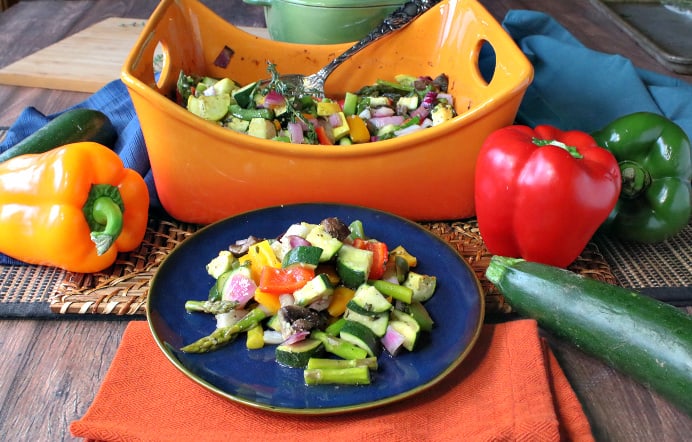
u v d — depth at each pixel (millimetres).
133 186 622
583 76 810
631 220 662
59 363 544
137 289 599
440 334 540
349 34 792
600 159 600
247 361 519
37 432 496
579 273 626
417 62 784
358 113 735
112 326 578
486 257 644
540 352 530
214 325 542
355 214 623
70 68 900
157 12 683
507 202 601
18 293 595
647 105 783
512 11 908
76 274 612
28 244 601
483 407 500
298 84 751
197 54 752
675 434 510
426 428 488
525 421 481
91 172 599
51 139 696
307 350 513
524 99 808
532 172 583
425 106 733
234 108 678
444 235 665
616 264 648
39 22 1070
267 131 662
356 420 491
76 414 509
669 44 997
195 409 498
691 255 659
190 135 605
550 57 830
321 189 635
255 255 562
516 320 574
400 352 526
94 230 608
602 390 538
